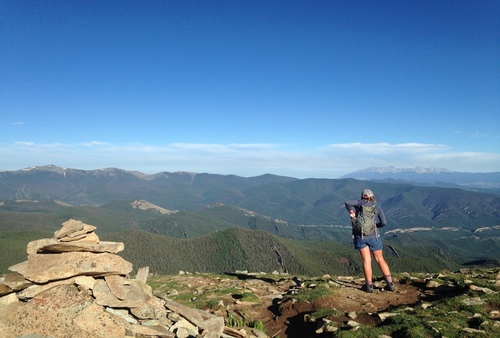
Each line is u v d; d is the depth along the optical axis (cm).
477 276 1241
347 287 1279
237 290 1447
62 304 714
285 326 1016
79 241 855
